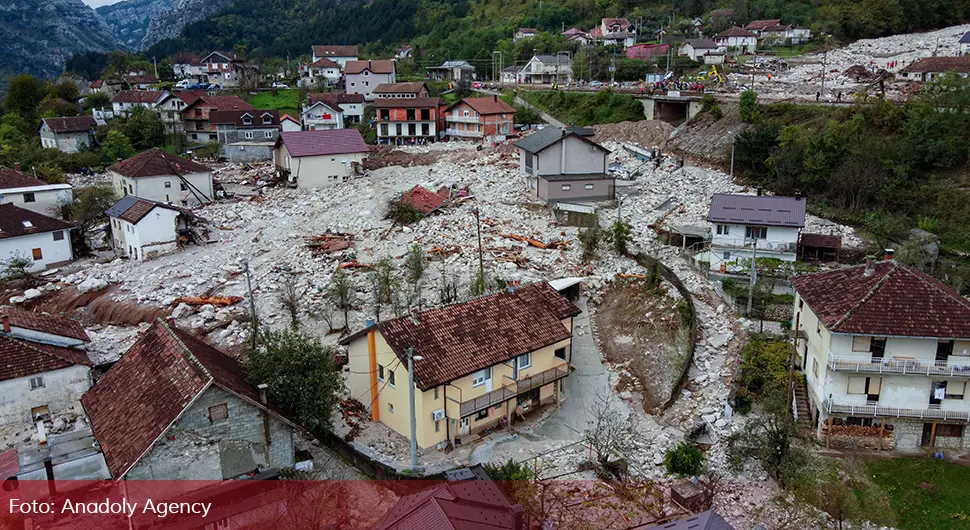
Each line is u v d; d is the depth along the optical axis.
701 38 120.56
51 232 58.22
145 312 47.81
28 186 68.38
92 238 65.94
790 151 63.41
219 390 26.86
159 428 26.02
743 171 67.56
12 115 110.88
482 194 68.00
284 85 142.88
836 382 31.80
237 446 27.75
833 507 28.25
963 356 30.41
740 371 37.53
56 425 33.91
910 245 48.44
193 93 113.44
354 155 79.00
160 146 103.06
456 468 30.47
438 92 119.12
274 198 73.75
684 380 37.41
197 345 31.17
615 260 52.38
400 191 70.56
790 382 33.56
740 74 105.38
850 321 30.88
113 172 75.38
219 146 97.75
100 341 44.25
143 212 58.12
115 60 180.62
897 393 31.42
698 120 80.62
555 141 65.44
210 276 52.88
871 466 30.98
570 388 38.34
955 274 46.34
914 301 31.45
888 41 116.44
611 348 42.34
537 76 123.88
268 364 30.78
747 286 45.06
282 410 30.09
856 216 55.94
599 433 32.78
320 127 105.25
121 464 25.47
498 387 34.31
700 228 54.81
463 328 34.31
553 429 34.53
